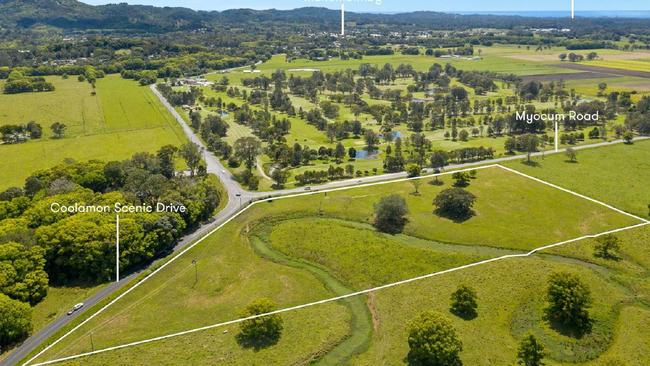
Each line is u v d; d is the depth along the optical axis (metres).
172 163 181.00
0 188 166.25
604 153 197.38
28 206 136.38
